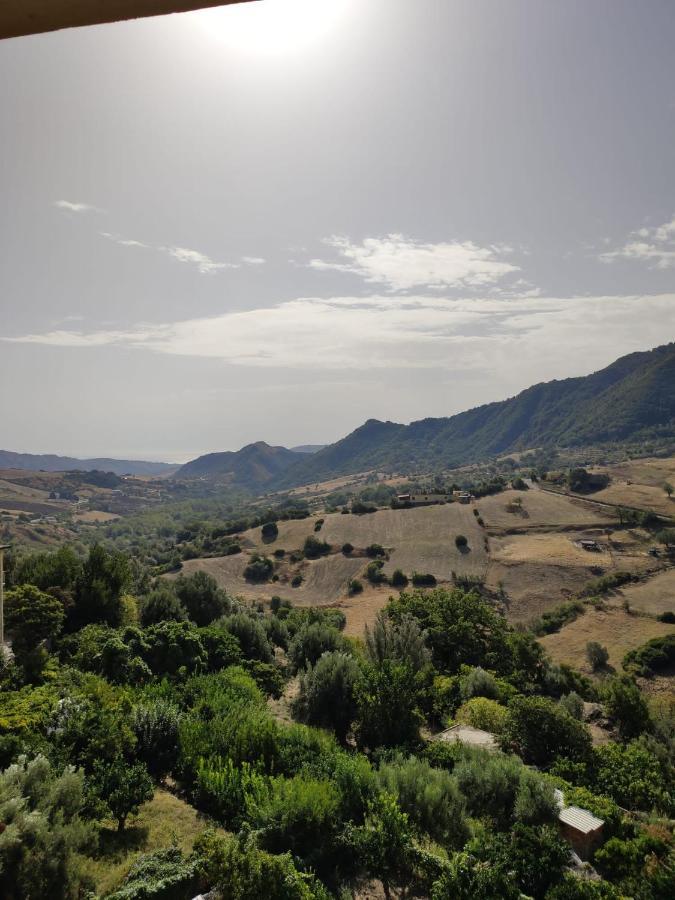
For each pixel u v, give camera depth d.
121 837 12.79
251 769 15.97
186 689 22.70
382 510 124.31
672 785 19.62
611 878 13.35
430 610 44.72
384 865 12.48
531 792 15.59
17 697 16.95
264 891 10.35
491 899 11.12
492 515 113.06
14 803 10.28
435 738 22.84
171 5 1.41
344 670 24.48
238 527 129.25
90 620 31.94
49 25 1.38
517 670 38.78
